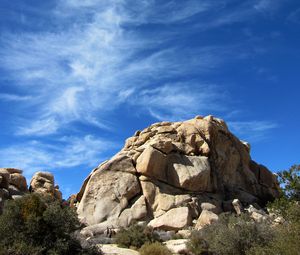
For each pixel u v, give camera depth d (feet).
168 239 99.96
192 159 133.08
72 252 73.26
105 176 126.21
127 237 93.30
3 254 64.69
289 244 60.85
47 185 127.75
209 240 86.84
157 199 122.21
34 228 70.13
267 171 155.33
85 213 119.96
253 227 79.20
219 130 147.23
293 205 66.74
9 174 117.19
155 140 135.44
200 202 123.75
